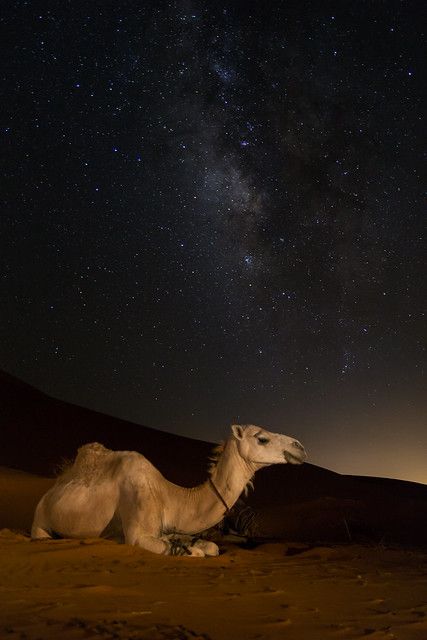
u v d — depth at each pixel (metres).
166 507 8.40
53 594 5.72
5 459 31.91
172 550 7.93
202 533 9.91
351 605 5.91
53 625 4.76
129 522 8.16
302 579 6.96
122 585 6.21
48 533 8.78
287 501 24.94
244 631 4.93
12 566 6.82
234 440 8.38
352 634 4.96
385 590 6.64
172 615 5.25
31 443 35.31
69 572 6.64
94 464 8.77
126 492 8.28
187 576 6.74
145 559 7.41
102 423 40.66
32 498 16.38
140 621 5.02
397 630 5.14
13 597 5.57
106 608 5.35
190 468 32.44
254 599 5.93
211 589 6.23
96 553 7.48
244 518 11.12
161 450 36.62
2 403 40.22
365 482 30.47
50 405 42.28
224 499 8.33
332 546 10.02
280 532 13.38
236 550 8.79
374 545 11.00
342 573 7.42
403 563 8.58
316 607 5.76
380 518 16.27
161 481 8.48
